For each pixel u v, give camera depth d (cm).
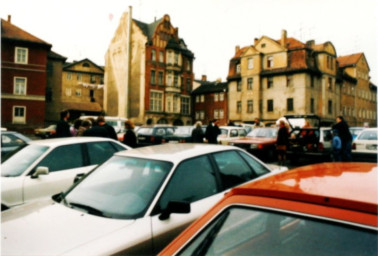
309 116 1286
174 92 4694
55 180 499
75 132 1047
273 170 466
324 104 4194
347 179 153
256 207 145
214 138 1244
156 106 4522
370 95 5862
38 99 3512
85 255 231
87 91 6372
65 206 316
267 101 4212
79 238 250
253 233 143
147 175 328
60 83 4278
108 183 338
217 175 365
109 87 5081
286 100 4028
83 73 6362
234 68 4609
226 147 412
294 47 4044
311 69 3941
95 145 581
